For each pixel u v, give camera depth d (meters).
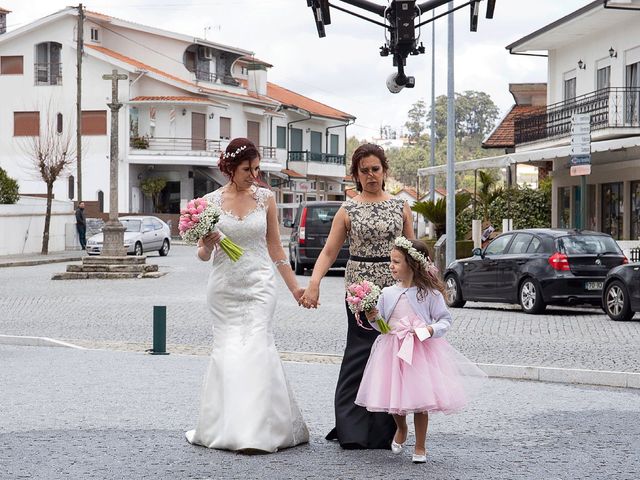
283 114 78.75
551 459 8.03
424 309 8.02
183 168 68.31
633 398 11.26
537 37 40.28
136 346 15.70
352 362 8.41
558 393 11.61
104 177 66.75
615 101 36.19
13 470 7.56
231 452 8.19
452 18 30.92
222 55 75.19
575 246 21.22
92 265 32.66
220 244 8.38
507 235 22.67
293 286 8.77
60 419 9.58
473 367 8.12
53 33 67.69
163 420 9.55
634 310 19.52
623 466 7.78
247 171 8.64
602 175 37.62
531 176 77.19
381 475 7.43
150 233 46.28
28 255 45.69
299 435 8.49
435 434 9.05
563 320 20.08
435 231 39.78
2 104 68.75
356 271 8.51
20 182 68.19
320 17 15.94
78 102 53.12
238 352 8.36
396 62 16.16
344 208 8.59
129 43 71.56
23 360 14.01
